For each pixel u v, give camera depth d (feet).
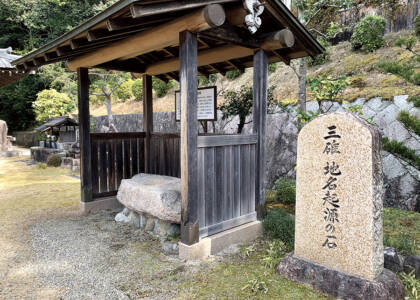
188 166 9.47
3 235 12.20
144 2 7.55
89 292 7.98
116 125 41.96
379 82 20.33
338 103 19.27
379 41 24.97
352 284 7.54
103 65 15.38
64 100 49.39
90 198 15.44
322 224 8.37
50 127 35.86
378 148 7.75
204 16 8.63
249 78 31.60
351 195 7.78
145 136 17.78
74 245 11.16
